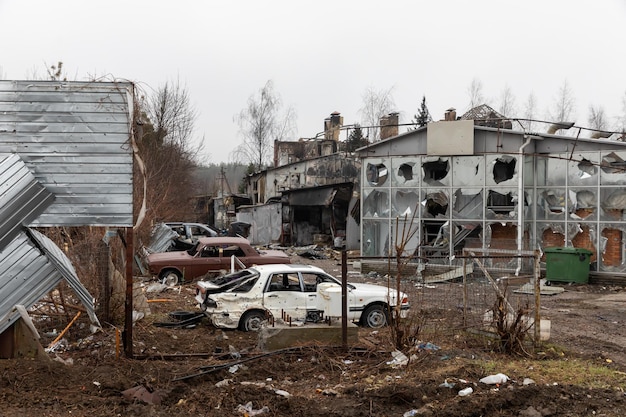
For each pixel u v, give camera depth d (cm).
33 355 895
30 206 964
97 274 1227
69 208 992
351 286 1370
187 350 1089
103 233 1347
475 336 1138
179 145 3956
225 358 1012
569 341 1205
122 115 1021
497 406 789
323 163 4394
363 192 2522
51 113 1005
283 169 4556
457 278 1942
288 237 3759
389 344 1082
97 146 1010
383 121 3841
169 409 764
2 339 889
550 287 2023
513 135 2238
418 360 988
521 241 2167
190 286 1894
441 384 869
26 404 748
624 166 2116
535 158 2284
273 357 1005
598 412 783
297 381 906
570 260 2100
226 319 1281
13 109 998
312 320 1302
